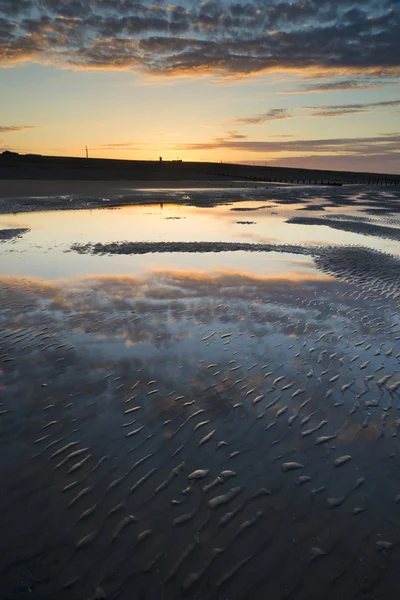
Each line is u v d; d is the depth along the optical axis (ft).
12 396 17.54
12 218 75.72
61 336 23.50
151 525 11.41
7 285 33.17
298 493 12.62
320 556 10.57
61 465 13.62
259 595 9.62
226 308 28.32
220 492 12.60
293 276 36.81
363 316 27.09
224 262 42.16
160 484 12.87
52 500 12.22
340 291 32.35
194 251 47.62
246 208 100.83
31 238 55.67
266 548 10.77
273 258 44.21
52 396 17.60
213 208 99.66
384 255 45.68
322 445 14.80
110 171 269.85
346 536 11.14
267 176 331.98
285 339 23.52
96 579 9.96
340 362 20.93
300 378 19.34
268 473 13.43
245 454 14.29
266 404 17.25
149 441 14.85
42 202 100.63
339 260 43.14
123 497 12.35
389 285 34.01
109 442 14.78
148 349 22.07
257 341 23.22
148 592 9.68
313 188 191.62
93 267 39.58
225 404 17.21
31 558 10.46
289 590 9.74
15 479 13.02
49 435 15.12
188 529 11.31
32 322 25.46
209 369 20.06
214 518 11.68
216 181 233.76
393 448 14.67
